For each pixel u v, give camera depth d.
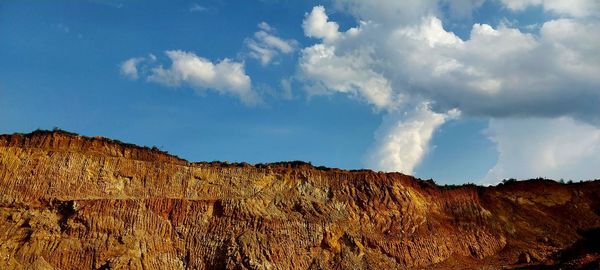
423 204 72.50
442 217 72.31
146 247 54.84
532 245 71.38
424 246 66.19
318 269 58.91
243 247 56.31
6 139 59.97
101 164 60.12
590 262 51.50
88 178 58.53
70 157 59.00
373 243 63.59
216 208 60.50
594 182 86.44
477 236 71.00
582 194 83.62
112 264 51.09
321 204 65.62
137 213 56.62
